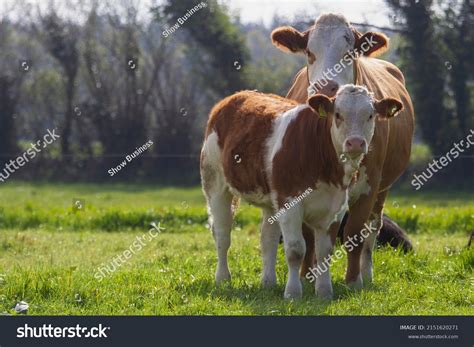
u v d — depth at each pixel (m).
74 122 49.22
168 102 48.34
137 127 48.38
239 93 11.83
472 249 12.80
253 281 11.63
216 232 11.73
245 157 10.73
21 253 15.26
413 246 15.08
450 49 40.84
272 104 11.04
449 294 10.72
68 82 49.31
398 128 12.46
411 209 21.67
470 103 41.22
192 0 46.12
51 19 49.84
